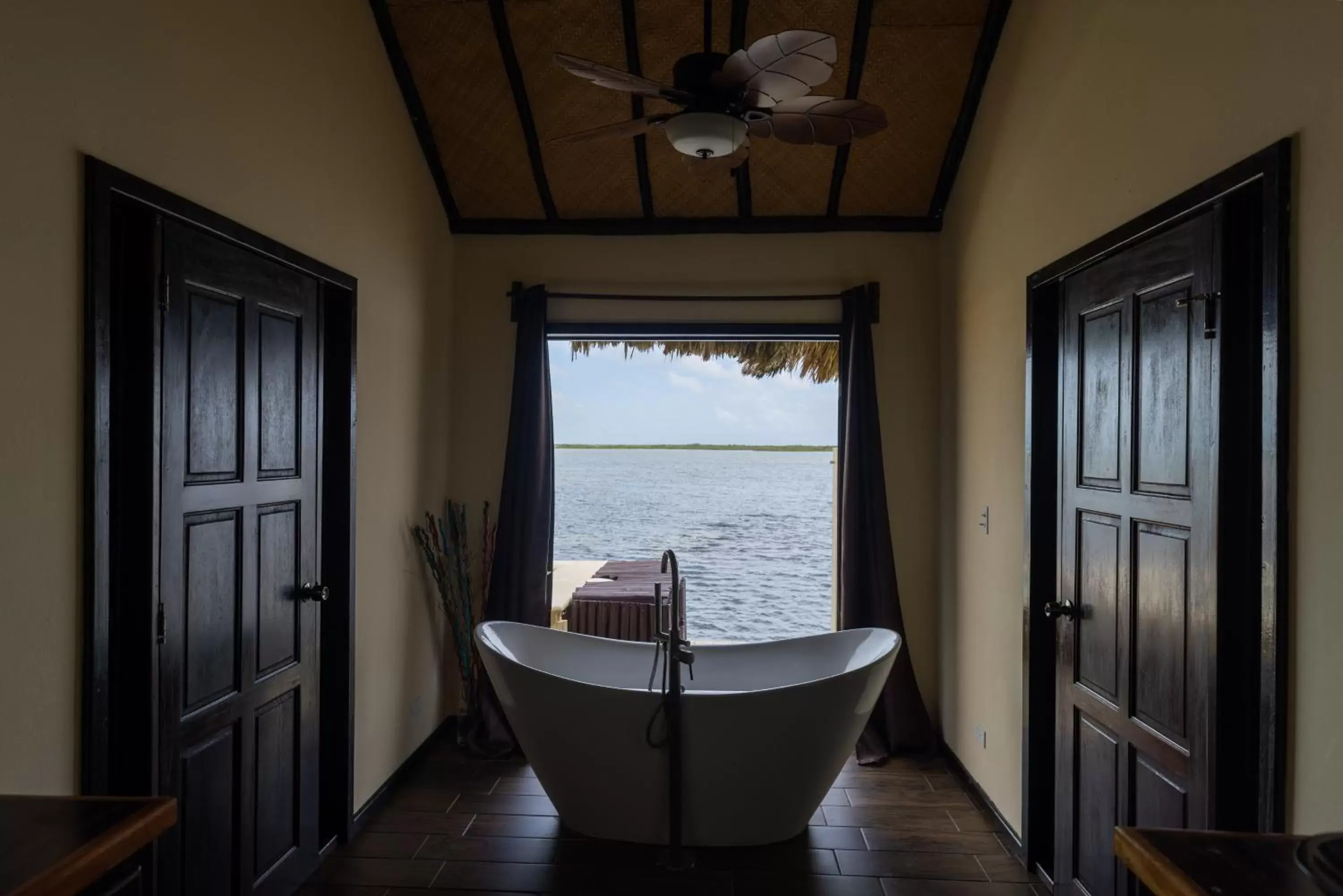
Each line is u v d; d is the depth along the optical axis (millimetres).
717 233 3941
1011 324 2900
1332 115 1365
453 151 3664
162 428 1883
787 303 3934
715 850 2824
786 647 3342
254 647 2309
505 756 3639
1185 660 1834
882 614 3740
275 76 2363
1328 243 1375
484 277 4000
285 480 2479
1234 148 1632
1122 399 2146
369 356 3020
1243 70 1602
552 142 2562
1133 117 2037
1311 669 1410
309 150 2568
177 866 1966
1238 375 1670
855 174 3717
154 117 1828
